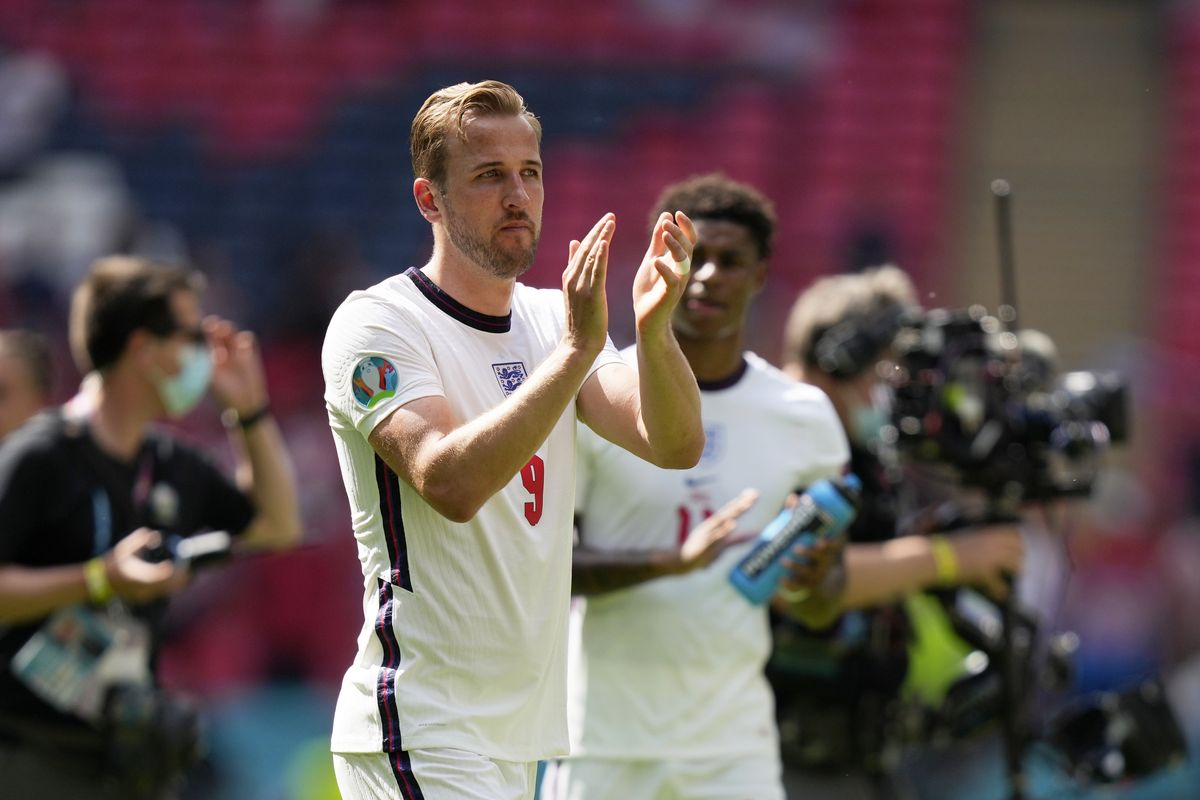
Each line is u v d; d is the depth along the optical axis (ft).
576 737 49.98
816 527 48.34
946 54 175.42
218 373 58.44
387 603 36.55
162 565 53.01
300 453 129.18
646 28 177.27
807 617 51.80
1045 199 169.89
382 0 180.75
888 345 57.93
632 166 169.37
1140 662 112.78
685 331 50.80
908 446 56.13
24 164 170.81
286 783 99.71
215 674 114.83
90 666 55.01
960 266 167.32
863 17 176.86
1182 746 59.36
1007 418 55.88
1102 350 157.69
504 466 32.96
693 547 47.29
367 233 168.25
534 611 37.24
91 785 55.52
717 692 49.73
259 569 116.67
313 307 145.69
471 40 178.40
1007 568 56.08
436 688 36.47
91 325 56.18
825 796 56.75
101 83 177.78
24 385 67.46
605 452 50.08
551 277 163.84
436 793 35.91
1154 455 137.90
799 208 167.12
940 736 59.11
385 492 36.27
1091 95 175.63
